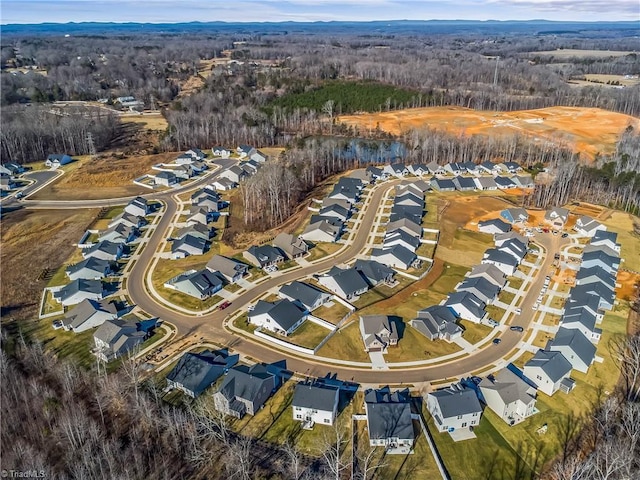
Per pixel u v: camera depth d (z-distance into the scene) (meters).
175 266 106.19
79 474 54.41
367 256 109.75
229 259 104.06
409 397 68.81
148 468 57.78
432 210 135.75
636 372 69.69
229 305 91.38
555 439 62.28
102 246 108.44
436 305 89.50
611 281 95.69
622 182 138.88
